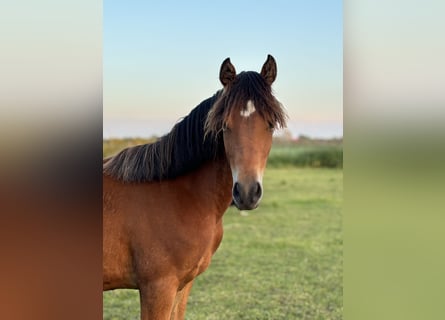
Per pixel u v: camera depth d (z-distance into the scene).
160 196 2.38
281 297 4.68
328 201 10.53
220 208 2.49
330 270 5.81
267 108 2.22
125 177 2.39
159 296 2.34
